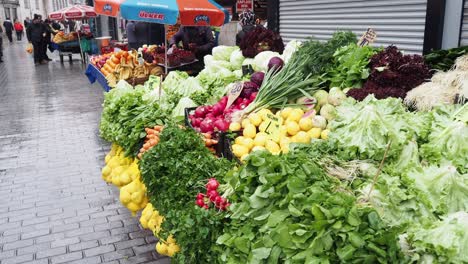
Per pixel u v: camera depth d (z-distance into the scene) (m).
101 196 5.30
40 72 16.97
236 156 3.29
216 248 2.26
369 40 4.52
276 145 3.26
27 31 26.00
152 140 3.55
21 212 4.89
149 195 3.19
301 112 3.42
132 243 4.25
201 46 9.02
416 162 2.52
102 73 8.08
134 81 7.30
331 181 2.21
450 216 1.91
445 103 3.11
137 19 6.31
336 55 4.18
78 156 6.71
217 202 2.42
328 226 1.74
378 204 2.08
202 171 2.87
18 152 6.92
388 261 1.65
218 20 7.10
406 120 2.77
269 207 2.10
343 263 1.65
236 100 4.03
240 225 2.20
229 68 5.97
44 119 9.08
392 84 3.61
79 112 9.70
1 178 5.85
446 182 2.18
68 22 30.19
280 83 3.75
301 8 7.90
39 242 4.27
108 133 4.24
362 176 2.38
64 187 5.56
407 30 5.71
